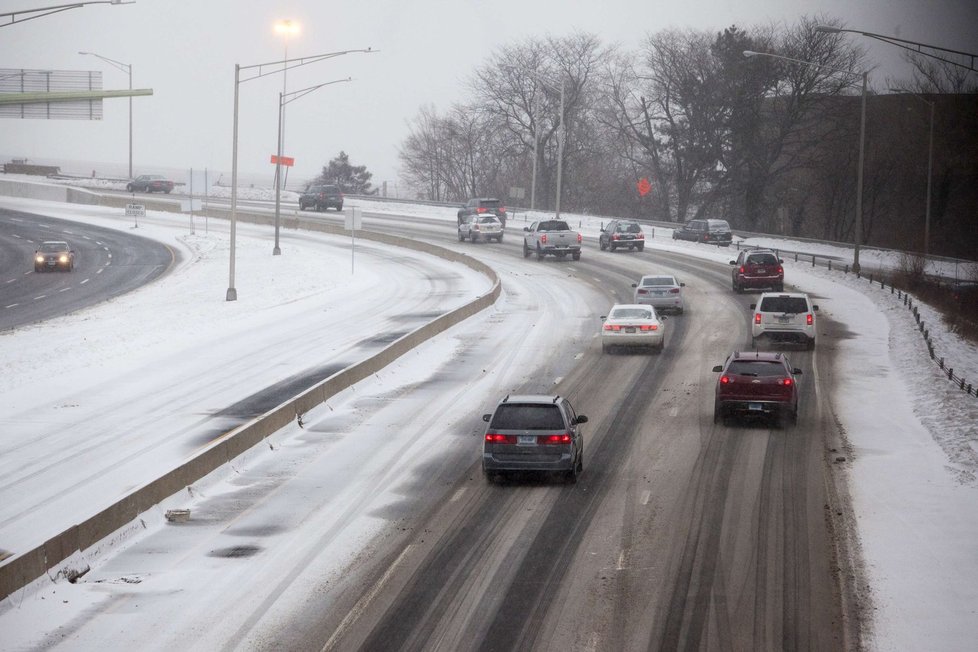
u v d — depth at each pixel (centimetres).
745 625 3856
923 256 16925
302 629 3859
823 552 4709
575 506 5450
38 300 16588
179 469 5706
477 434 7244
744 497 5622
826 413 7869
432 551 4744
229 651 3669
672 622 3884
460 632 3803
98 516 4838
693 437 7088
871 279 15912
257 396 8750
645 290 13125
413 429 7438
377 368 9525
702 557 4628
